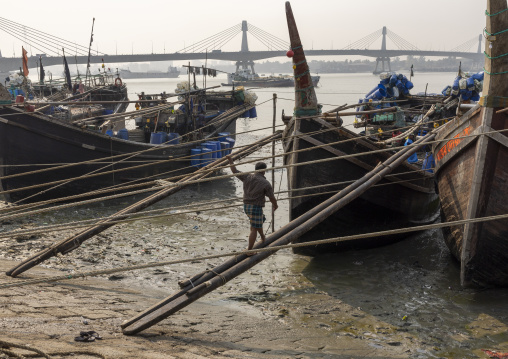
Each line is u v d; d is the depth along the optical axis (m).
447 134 10.77
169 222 14.80
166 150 19.42
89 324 6.54
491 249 9.45
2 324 5.65
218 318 8.02
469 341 7.50
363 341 7.40
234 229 14.19
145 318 6.73
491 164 9.23
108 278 9.97
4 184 16.34
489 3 8.92
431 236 14.05
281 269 11.11
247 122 49.44
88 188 17.27
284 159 13.40
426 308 8.84
